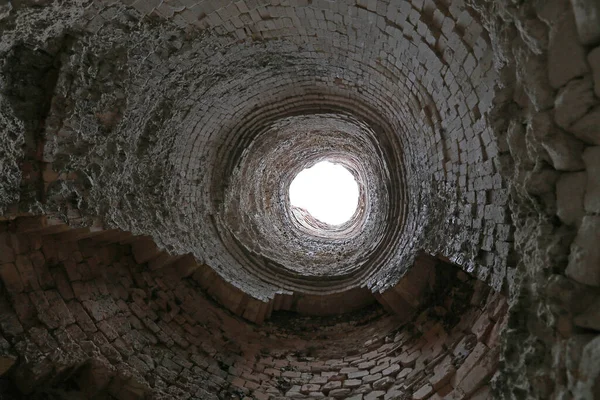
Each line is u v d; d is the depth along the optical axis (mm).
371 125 9312
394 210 9594
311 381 7059
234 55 7055
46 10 4164
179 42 6070
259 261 10164
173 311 7676
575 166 2352
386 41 5965
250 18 6156
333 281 9906
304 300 9469
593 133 2145
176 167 8344
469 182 5406
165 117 7270
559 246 2463
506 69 3320
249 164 10656
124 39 5367
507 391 3064
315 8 5863
